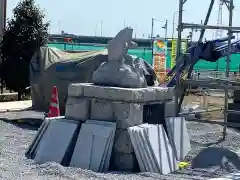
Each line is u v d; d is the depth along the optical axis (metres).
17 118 13.41
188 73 12.43
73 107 8.62
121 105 8.05
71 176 7.12
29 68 16.11
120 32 8.68
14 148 9.34
